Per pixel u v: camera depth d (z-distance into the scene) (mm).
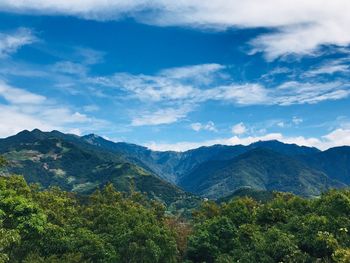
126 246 82438
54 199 99250
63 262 68062
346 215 87938
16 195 77625
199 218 118938
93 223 92875
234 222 105938
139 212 102062
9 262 67000
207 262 97812
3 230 53906
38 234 71125
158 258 83250
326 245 78250
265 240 85750
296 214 100000
